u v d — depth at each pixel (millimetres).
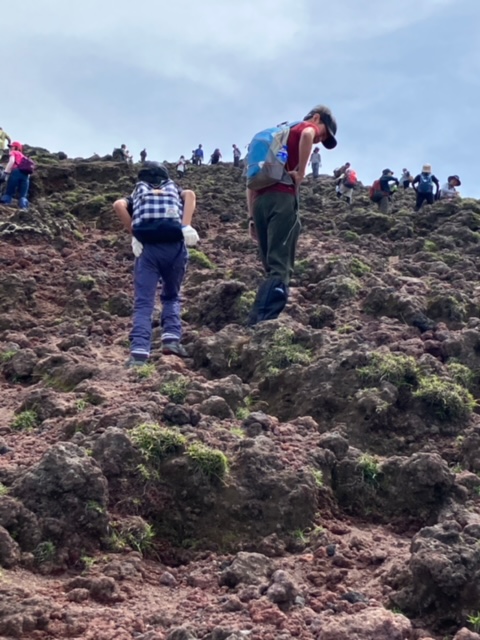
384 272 9219
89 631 2834
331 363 5316
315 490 3947
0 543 3232
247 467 3939
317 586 3338
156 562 3551
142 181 6156
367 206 17969
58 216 14070
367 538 3805
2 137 16516
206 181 22781
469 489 4195
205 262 10273
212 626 2850
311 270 9070
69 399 5094
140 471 3822
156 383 5168
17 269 9727
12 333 7242
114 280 9617
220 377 5945
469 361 5832
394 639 2768
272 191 6637
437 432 4906
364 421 4902
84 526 3467
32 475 3549
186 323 7547
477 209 14641
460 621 3059
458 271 9719
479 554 3188
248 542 3703
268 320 6297
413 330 6719
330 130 6727
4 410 5258
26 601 2916
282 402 5277
